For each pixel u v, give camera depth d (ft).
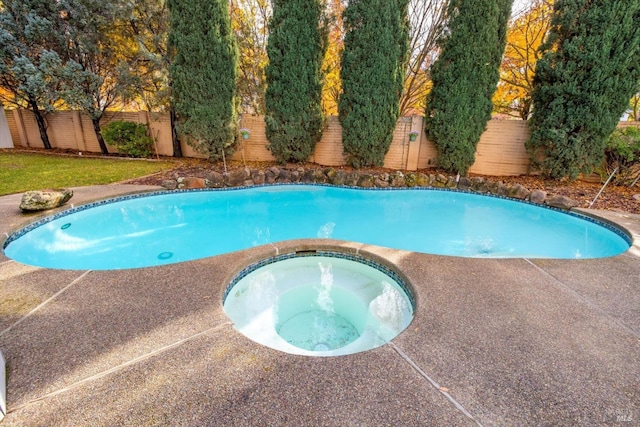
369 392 5.44
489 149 27.30
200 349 6.38
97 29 29.78
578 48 21.03
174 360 6.07
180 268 9.82
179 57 26.27
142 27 29.53
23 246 13.67
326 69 29.27
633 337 7.14
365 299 9.93
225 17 26.05
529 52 31.60
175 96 27.89
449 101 25.43
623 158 22.21
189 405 5.11
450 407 5.18
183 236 16.80
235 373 5.79
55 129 37.24
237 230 17.89
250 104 38.11
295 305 10.49
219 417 4.92
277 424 4.82
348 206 22.22
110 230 17.01
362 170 28.78
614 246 15.52
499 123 26.48
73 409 5.00
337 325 10.02
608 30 19.88
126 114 33.60
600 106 21.15
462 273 9.98
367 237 17.38
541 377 5.88
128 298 8.16
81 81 30.04
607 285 9.47
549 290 9.11
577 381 5.81
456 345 6.68
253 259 10.66
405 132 28.84
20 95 32.14
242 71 35.29
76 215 16.83
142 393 5.32
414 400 5.30
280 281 10.93
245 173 24.23
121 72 29.48
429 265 10.46
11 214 14.88
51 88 29.84
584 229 17.90
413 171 28.76
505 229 18.45
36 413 4.92
